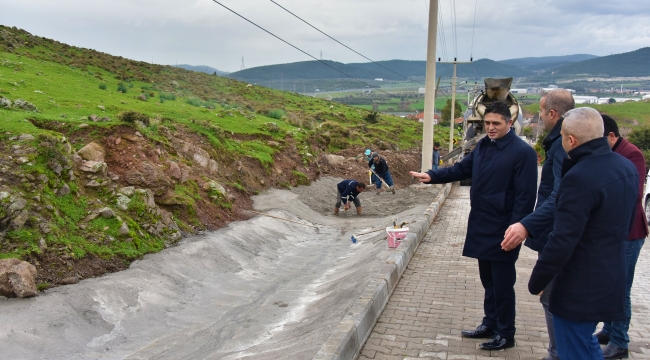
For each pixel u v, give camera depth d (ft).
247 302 26.48
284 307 25.71
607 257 11.30
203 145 45.83
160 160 36.11
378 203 54.34
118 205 29.91
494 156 15.96
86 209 28.09
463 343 17.12
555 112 14.42
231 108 82.69
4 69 61.87
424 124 58.34
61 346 19.12
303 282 30.07
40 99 43.52
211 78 148.46
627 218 11.37
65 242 24.88
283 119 86.38
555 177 13.94
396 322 19.13
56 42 114.11
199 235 33.58
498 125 15.64
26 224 24.20
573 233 11.09
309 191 55.83
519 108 61.46
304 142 69.36
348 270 29.86
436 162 73.51
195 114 60.08
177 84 110.63
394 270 23.85
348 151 82.12
